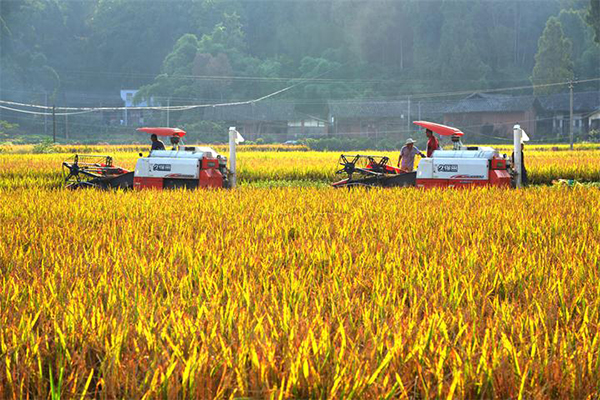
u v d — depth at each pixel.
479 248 13.13
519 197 23.70
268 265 11.77
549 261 12.00
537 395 6.26
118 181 34.53
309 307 9.05
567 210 19.59
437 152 30.59
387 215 18.83
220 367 6.86
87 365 7.55
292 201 23.31
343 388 6.34
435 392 6.52
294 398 6.46
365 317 8.28
